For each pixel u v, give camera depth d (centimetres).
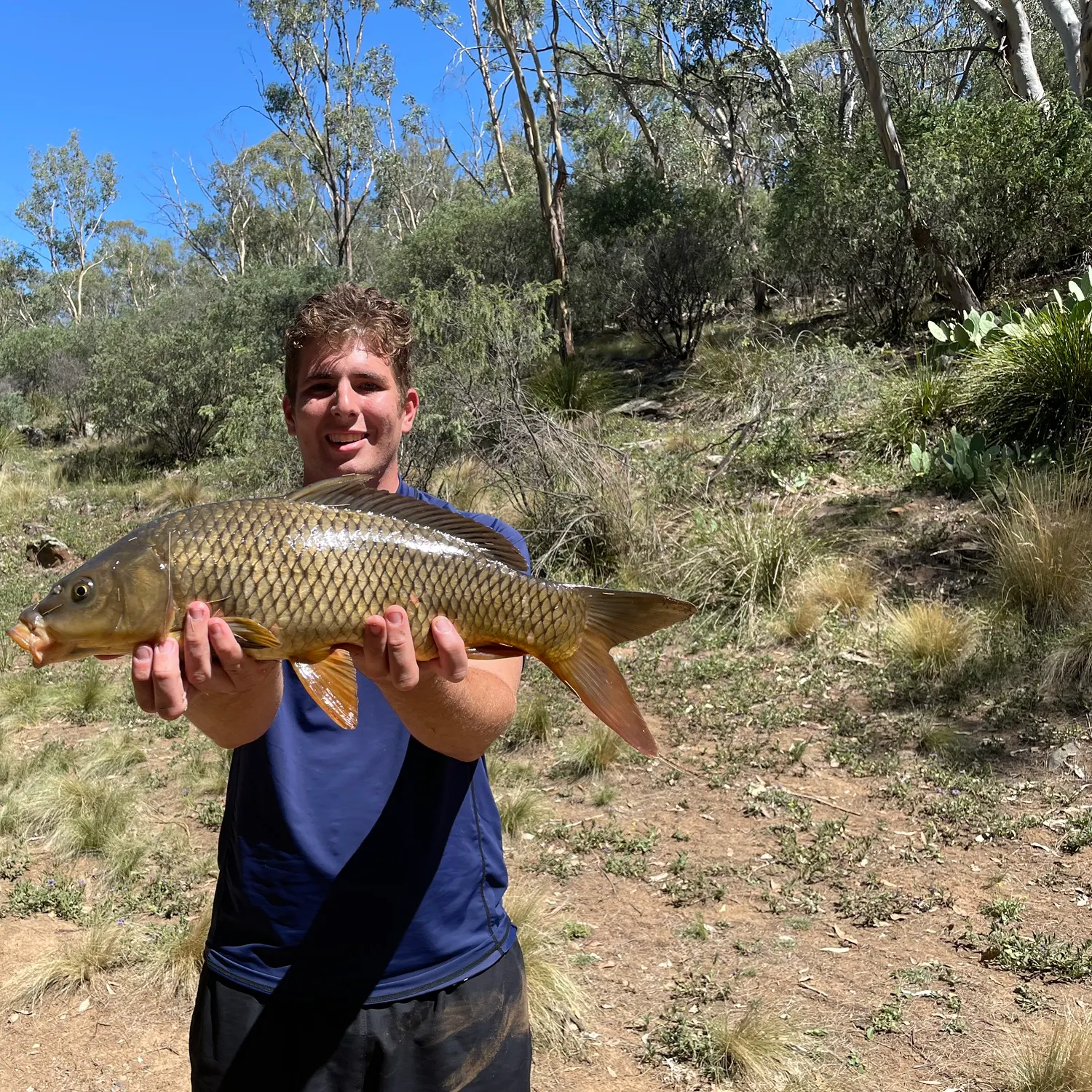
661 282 1783
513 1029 192
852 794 542
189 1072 375
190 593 153
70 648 151
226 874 191
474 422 1088
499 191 3981
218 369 1798
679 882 473
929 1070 345
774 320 1905
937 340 1266
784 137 2258
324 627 159
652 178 2103
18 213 5697
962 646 666
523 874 492
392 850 181
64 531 1308
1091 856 464
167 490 1466
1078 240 1431
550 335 1510
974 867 467
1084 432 881
